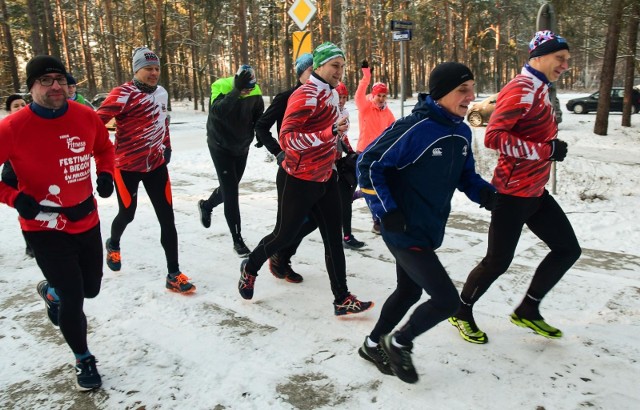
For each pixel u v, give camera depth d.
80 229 2.75
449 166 2.54
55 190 2.63
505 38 49.31
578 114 22.64
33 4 19.14
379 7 40.12
